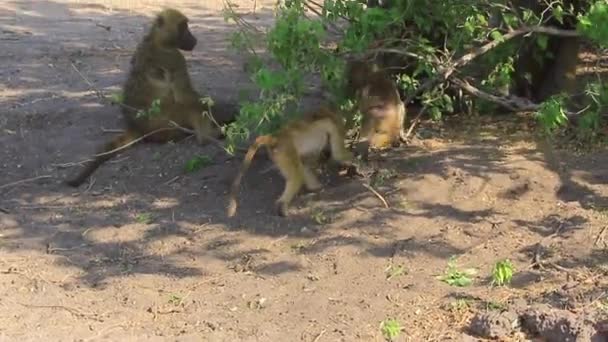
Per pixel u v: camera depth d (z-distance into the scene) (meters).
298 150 7.63
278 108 7.39
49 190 8.04
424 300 6.91
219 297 7.01
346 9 7.51
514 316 6.71
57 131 8.80
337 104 8.10
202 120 8.51
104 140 8.65
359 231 7.44
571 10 7.82
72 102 9.33
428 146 8.21
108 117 9.02
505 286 6.98
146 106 8.47
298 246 7.37
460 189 7.70
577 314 6.67
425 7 7.80
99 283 7.16
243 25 8.99
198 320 6.84
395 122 8.12
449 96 8.66
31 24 11.96
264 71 7.27
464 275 7.07
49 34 11.55
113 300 7.02
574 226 7.38
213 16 12.35
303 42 7.28
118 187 8.04
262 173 8.04
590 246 7.21
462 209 7.57
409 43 7.98
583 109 7.93
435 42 8.27
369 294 6.97
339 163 7.90
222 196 7.87
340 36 8.30
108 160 8.33
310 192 7.79
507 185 7.71
